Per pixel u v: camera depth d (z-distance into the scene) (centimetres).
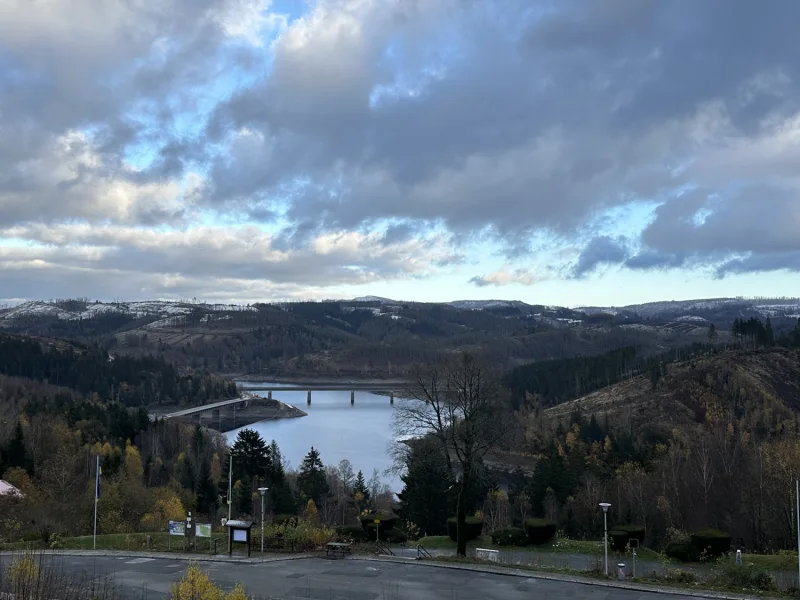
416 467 4962
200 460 8769
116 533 4375
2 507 4875
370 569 3095
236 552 3462
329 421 17738
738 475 6194
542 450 9781
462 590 2712
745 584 2820
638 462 7894
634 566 3209
